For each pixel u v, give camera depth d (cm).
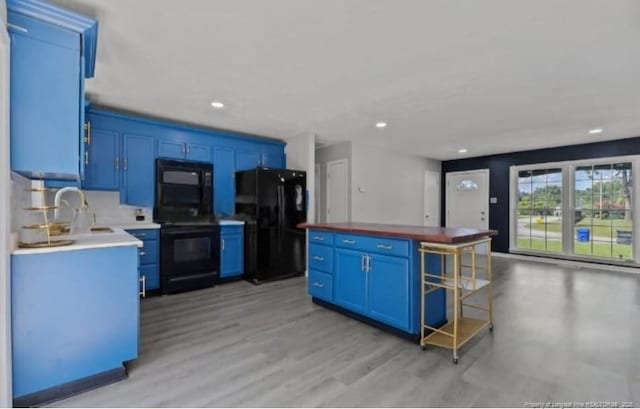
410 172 640
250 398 170
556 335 247
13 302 157
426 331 244
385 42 206
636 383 182
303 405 164
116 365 187
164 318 286
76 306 175
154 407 162
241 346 231
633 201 480
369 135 480
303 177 455
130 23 185
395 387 180
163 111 361
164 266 358
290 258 443
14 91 160
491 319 259
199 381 186
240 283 415
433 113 358
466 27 187
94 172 345
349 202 534
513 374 193
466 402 166
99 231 257
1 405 147
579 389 176
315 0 164
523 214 598
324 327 267
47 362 166
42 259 165
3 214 148
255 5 168
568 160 540
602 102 316
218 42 207
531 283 408
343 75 257
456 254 211
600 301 333
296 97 310
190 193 405
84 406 163
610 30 188
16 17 160
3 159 148
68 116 176
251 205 422
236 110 355
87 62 207
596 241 516
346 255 289
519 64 235
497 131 445
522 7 167
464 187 682
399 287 244
